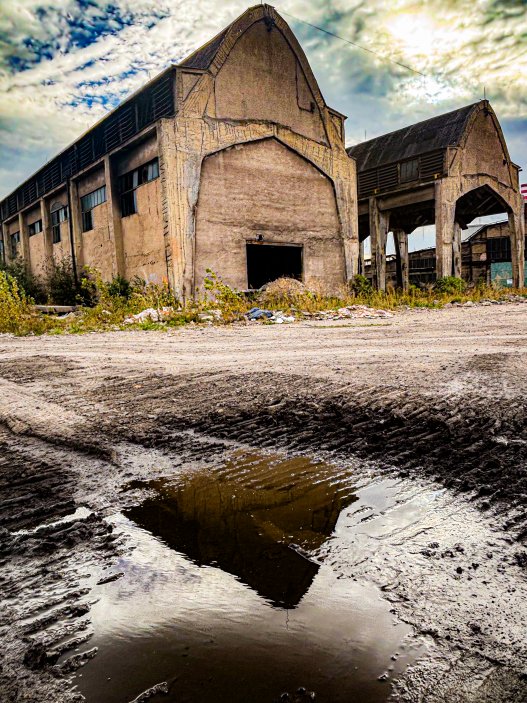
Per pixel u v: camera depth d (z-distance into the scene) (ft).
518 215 86.43
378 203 82.99
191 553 5.18
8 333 38.75
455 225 76.69
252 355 19.25
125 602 4.40
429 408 9.86
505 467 6.92
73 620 4.17
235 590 4.50
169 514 6.13
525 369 13.30
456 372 13.29
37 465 8.04
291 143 60.90
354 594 4.36
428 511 5.89
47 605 4.40
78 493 6.88
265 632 3.90
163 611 4.24
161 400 12.09
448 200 73.51
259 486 6.88
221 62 54.54
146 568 4.95
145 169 57.57
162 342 26.58
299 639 3.80
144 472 7.56
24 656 3.76
